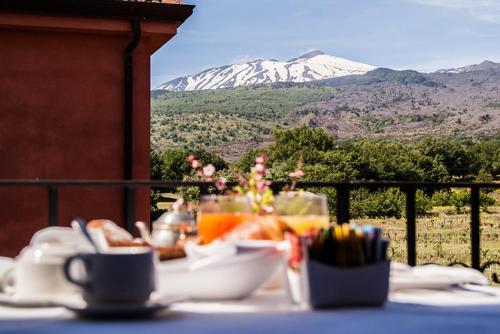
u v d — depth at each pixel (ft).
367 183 12.14
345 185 12.05
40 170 24.67
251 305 4.83
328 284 4.66
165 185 11.16
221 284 4.92
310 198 6.09
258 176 7.25
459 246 119.75
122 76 25.27
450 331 3.90
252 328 3.95
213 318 4.29
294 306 4.79
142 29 24.79
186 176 158.81
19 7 23.70
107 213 24.71
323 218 6.07
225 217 5.98
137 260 4.50
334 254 4.74
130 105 25.21
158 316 4.38
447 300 5.04
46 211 24.43
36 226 24.31
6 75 24.57
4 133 24.52
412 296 5.24
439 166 253.24
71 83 24.95
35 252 4.87
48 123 24.77
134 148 25.38
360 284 4.70
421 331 3.90
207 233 6.01
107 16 24.49
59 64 24.89
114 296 4.43
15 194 24.22
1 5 23.58
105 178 25.08
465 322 4.14
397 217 177.68
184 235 5.98
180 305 4.83
